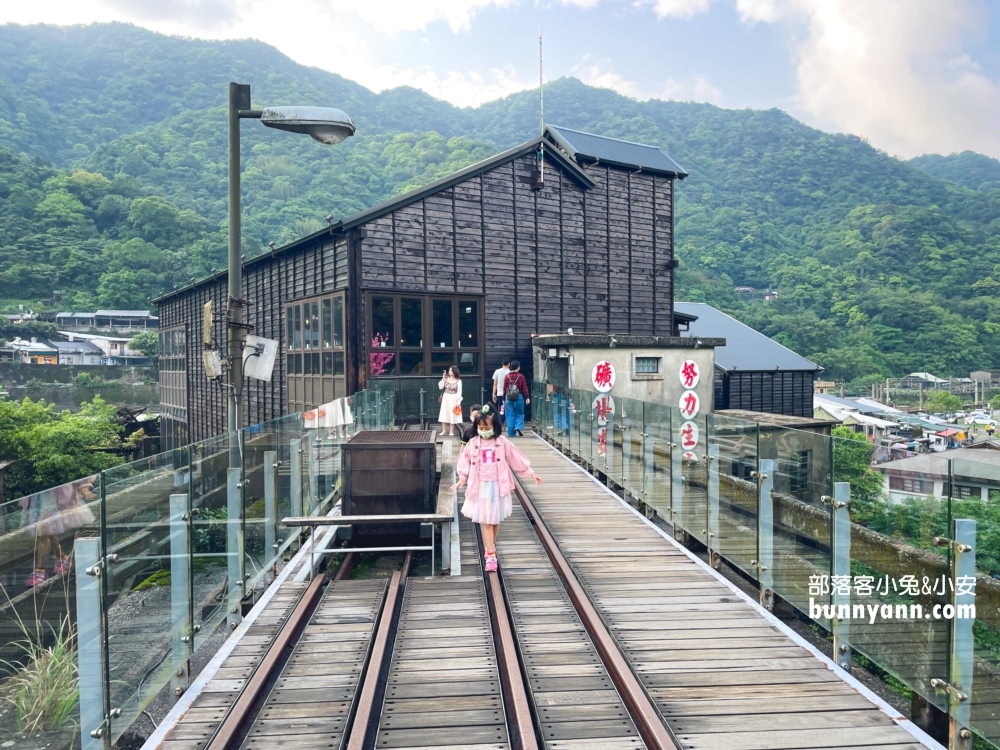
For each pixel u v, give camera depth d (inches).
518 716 136.3
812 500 178.5
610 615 196.5
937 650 133.9
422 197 643.5
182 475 158.7
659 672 159.6
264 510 222.5
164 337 1409.9
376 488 264.7
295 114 266.8
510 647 174.1
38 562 113.4
